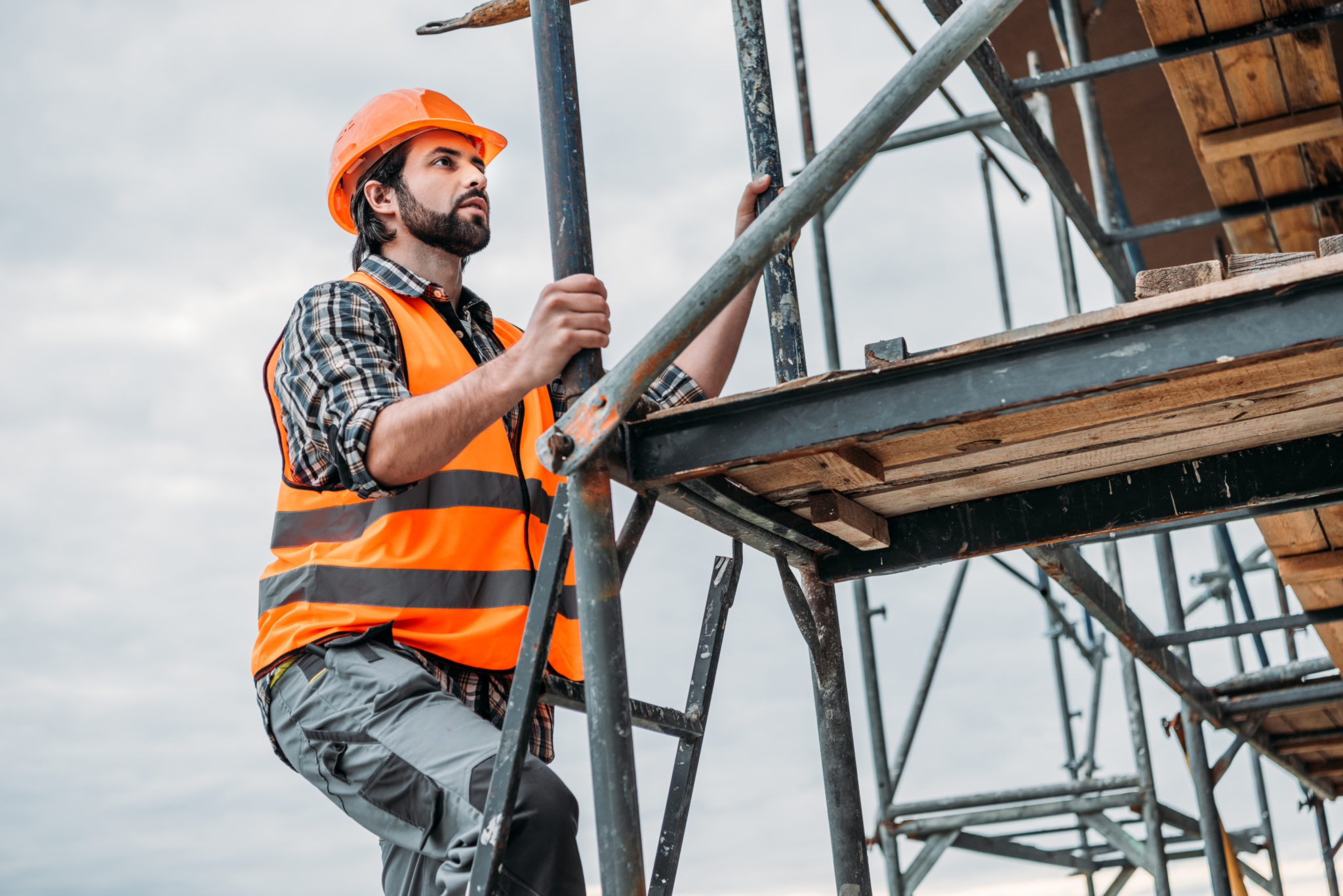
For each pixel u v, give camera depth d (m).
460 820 1.88
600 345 1.88
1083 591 3.42
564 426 1.76
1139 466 2.39
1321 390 1.89
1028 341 1.64
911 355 1.73
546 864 1.81
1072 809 6.32
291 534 2.26
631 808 1.65
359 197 2.55
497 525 2.28
